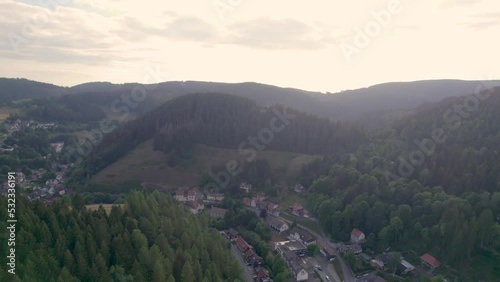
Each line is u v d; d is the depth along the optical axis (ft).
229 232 471.62
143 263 274.36
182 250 306.76
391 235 432.66
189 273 269.85
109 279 251.60
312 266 405.39
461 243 381.60
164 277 260.01
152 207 366.43
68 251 251.80
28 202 301.63
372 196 482.69
